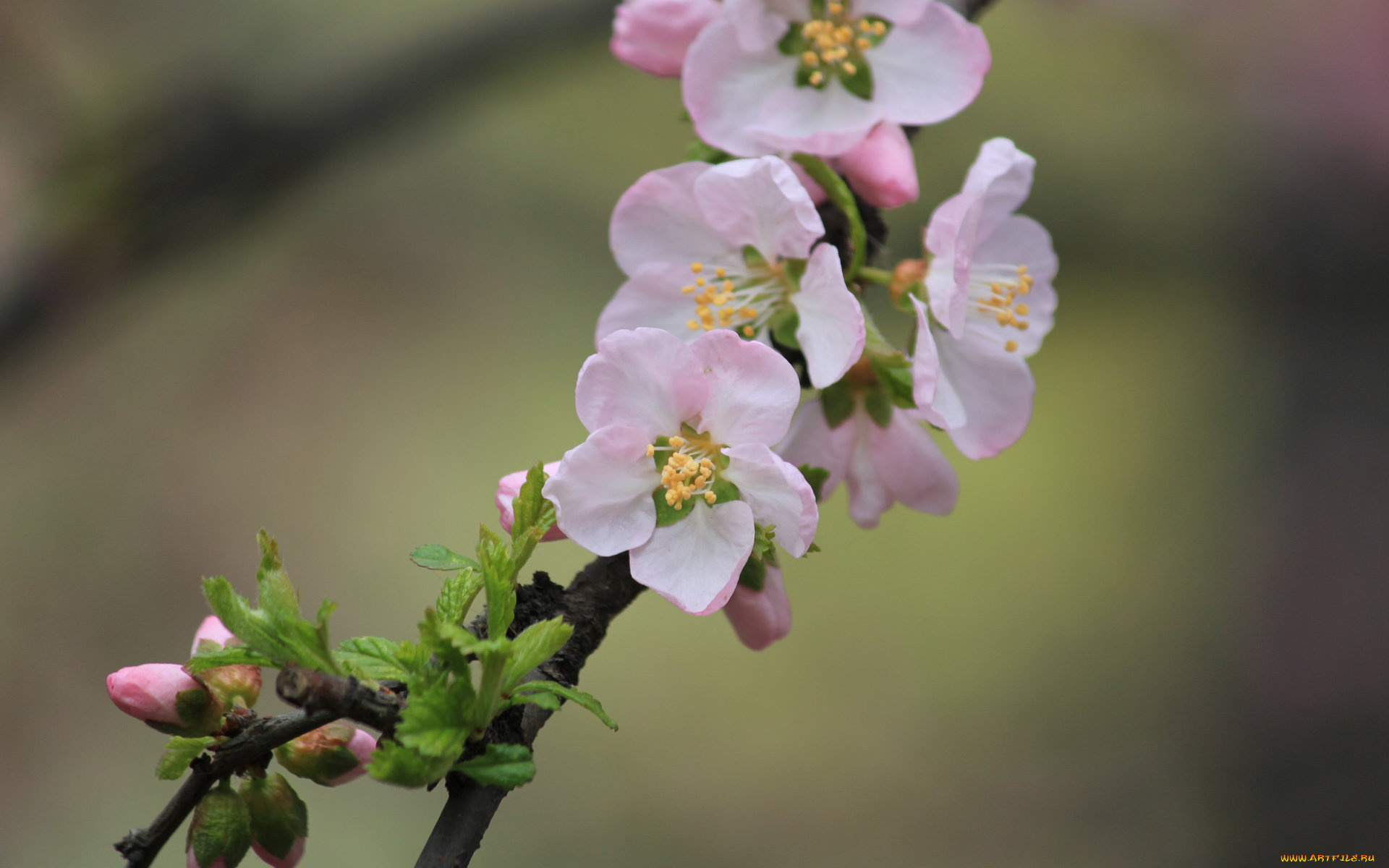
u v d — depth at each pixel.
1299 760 6.48
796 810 6.66
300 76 5.07
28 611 7.14
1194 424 7.84
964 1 2.52
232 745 1.65
